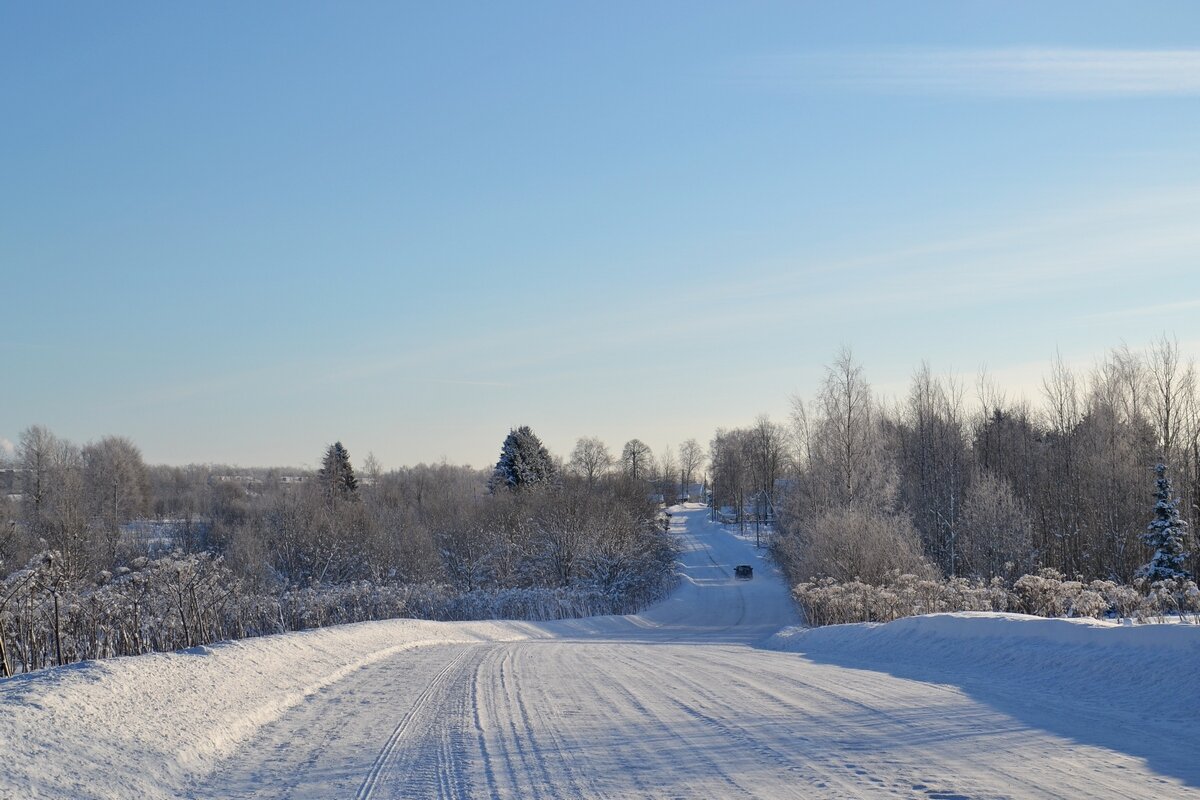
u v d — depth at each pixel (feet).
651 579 213.87
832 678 47.75
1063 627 47.98
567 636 131.64
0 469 289.53
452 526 217.15
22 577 53.36
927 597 89.51
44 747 25.67
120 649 64.54
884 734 30.27
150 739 29.27
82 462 272.51
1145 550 143.13
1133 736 29.09
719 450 488.85
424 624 95.81
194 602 75.10
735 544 350.64
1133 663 39.14
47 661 60.13
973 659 50.96
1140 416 168.96
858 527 130.41
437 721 36.60
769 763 26.37
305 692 44.88
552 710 38.42
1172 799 21.39
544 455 352.69
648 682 47.93
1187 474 146.51
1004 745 27.91
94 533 170.30
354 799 24.72
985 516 146.82
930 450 197.26
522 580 199.31
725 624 160.66
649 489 291.79
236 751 31.65
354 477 316.81
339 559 190.19
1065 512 162.61
